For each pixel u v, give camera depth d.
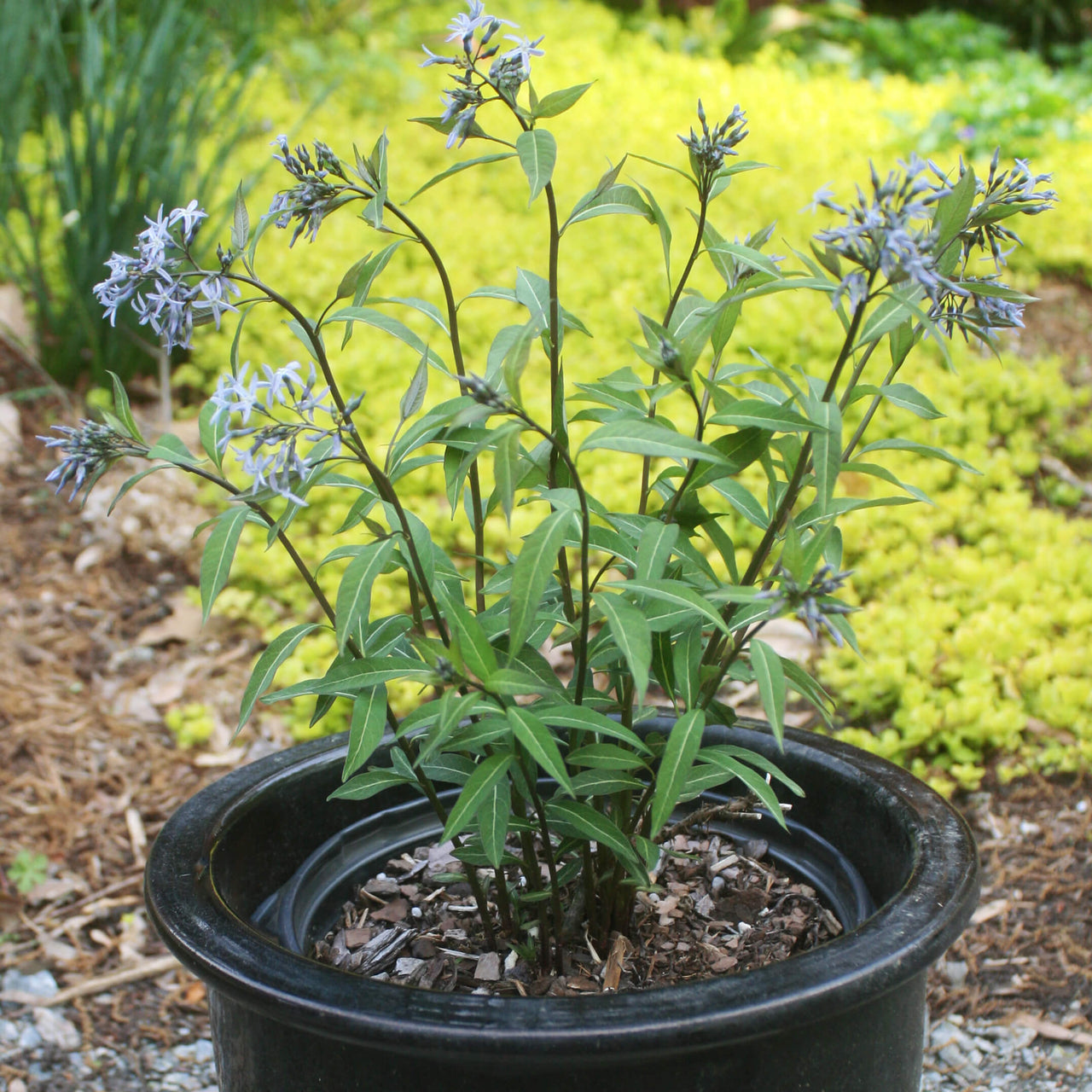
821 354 4.49
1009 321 1.39
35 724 3.22
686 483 1.43
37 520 3.98
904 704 3.08
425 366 1.41
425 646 1.32
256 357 4.45
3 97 4.63
